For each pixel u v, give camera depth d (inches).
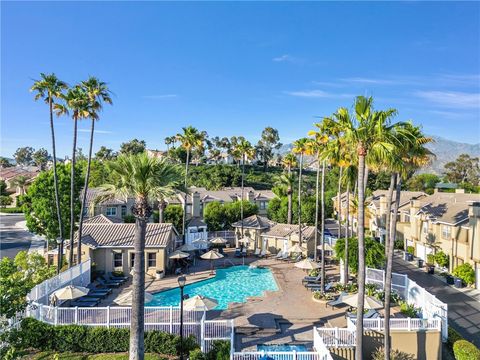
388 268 802.2
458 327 1054.4
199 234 2087.8
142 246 668.7
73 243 1407.5
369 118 711.7
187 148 2082.9
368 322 868.0
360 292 728.3
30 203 1563.7
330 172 3828.7
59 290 951.0
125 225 1578.5
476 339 978.7
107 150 5132.9
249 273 1592.0
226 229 2364.7
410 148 800.9
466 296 1317.7
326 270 1590.8
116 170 663.1
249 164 5639.8
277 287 1375.5
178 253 1536.7
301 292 1283.2
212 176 4254.4
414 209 1958.7
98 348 783.7
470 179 4741.6
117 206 2381.9
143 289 669.9
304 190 3417.8
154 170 670.5
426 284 1459.2
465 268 1424.7
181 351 738.8
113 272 1433.3
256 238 2033.7
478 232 1406.3
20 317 784.9
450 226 1610.5
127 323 832.3
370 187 3572.8
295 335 917.8
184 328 831.1
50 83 1325.0
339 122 743.1
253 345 860.6
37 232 1547.7
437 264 1704.0
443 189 3831.2
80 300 1108.5
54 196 1509.6
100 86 1379.2
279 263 1752.0
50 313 843.4
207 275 1530.5
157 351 784.9
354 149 749.9
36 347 789.2
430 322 887.7
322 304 1146.0
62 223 1483.8
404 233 2085.4
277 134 5984.3
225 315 1045.8
